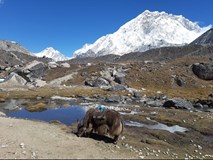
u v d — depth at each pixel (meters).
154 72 139.62
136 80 128.25
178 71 146.50
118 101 67.75
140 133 30.69
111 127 21.89
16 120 29.53
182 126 38.16
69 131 25.47
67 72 138.75
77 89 94.94
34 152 18.22
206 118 45.47
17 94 76.25
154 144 24.94
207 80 141.88
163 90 113.44
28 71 110.38
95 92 86.69
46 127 26.47
